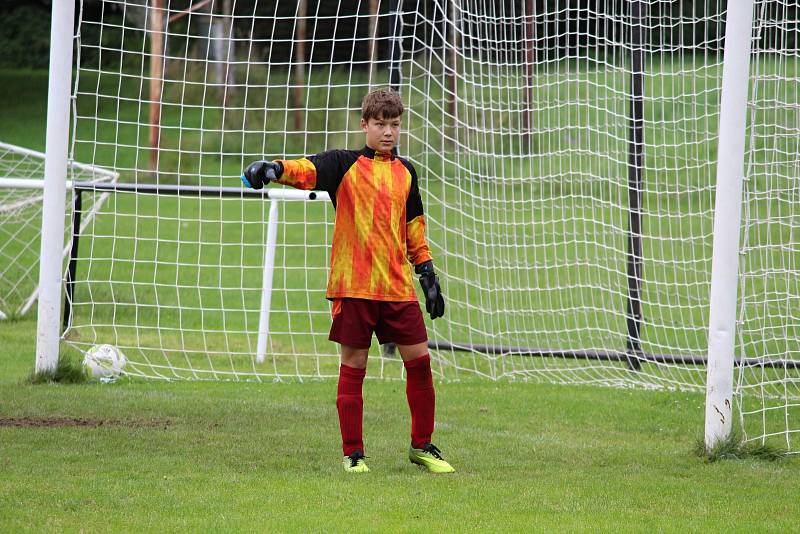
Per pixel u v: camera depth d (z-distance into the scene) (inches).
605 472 681.6
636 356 1096.8
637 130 1123.9
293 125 3378.4
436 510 565.0
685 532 531.2
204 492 596.1
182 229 2400.3
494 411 938.1
